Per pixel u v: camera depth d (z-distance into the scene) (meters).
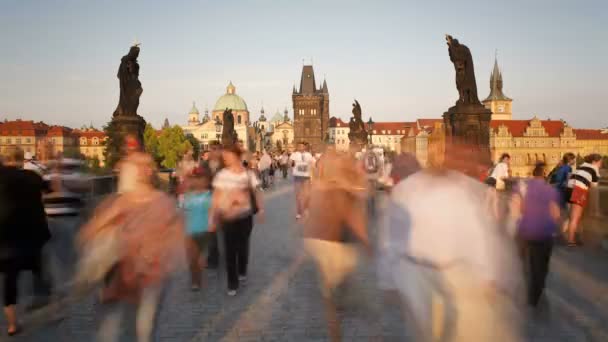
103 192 19.05
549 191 7.93
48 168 15.16
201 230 9.21
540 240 7.87
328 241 7.36
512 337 4.98
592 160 13.00
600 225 12.93
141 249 5.68
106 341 5.82
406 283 5.17
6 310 7.18
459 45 21.00
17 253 7.25
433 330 5.01
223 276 10.43
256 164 32.66
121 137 21.27
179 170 14.44
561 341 6.73
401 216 5.23
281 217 19.25
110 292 5.75
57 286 8.57
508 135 126.06
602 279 9.80
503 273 5.00
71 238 10.73
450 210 4.98
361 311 7.85
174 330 7.31
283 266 11.20
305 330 7.27
